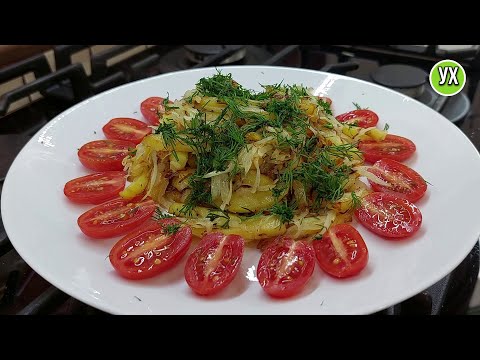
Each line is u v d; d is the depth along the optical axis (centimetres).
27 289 21
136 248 20
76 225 22
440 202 22
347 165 24
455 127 26
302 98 26
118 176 24
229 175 22
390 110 29
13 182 23
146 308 18
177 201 24
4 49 37
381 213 21
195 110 25
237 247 20
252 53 41
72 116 28
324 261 19
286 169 23
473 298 22
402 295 18
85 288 18
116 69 40
